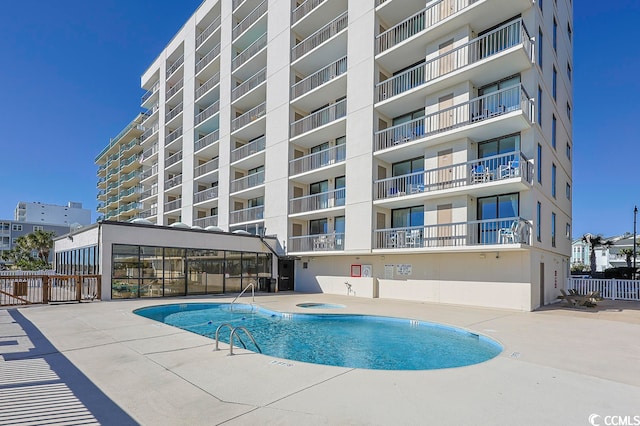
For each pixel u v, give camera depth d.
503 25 14.93
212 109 30.97
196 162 32.25
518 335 8.95
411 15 18.80
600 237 36.59
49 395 4.68
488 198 15.66
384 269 18.64
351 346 9.27
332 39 20.70
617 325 10.43
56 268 25.20
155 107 42.16
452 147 16.03
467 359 8.03
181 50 36.56
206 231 20.03
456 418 4.05
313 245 21.67
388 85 19.22
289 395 4.68
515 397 4.70
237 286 21.16
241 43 28.55
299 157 23.55
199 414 4.10
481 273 15.23
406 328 11.38
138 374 5.55
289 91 23.11
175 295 18.56
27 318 10.95
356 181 18.80
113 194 55.22
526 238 13.80
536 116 14.61
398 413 4.16
